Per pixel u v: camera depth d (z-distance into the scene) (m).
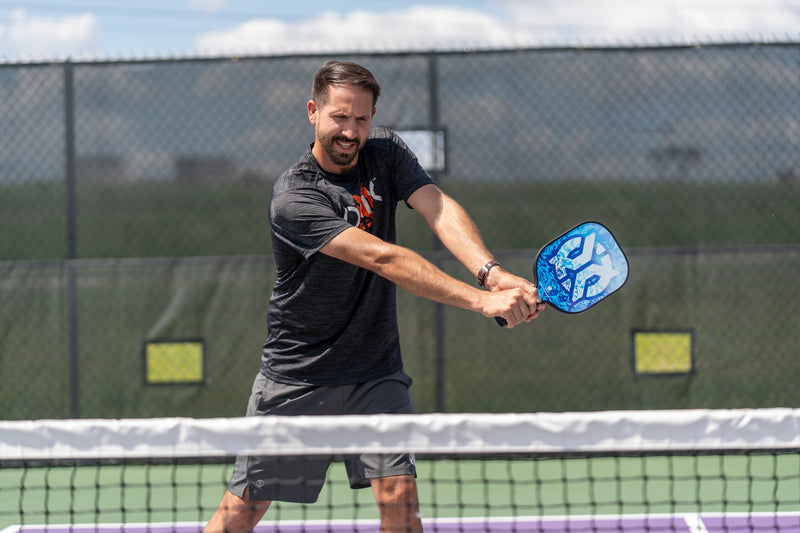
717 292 12.65
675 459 12.69
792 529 9.37
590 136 12.70
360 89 5.41
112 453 4.85
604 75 12.66
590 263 5.23
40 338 12.95
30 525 9.98
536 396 12.70
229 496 5.82
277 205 5.60
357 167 5.89
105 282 12.91
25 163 12.98
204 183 12.88
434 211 5.94
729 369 12.66
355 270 5.62
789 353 12.63
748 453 7.46
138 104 12.89
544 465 12.47
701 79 12.62
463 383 12.69
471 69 12.73
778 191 12.59
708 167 12.65
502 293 5.05
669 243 12.66
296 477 5.80
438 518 9.96
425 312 12.67
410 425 4.78
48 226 12.98
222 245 12.90
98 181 12.94
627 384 12.66
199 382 12.86
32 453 4.86
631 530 9.45
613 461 12.63
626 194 12.66
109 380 12.91
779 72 12.55
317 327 5.77
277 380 5.95
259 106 12.86
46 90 12.93
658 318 12.66
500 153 12.73
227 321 12.87
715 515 9.98
